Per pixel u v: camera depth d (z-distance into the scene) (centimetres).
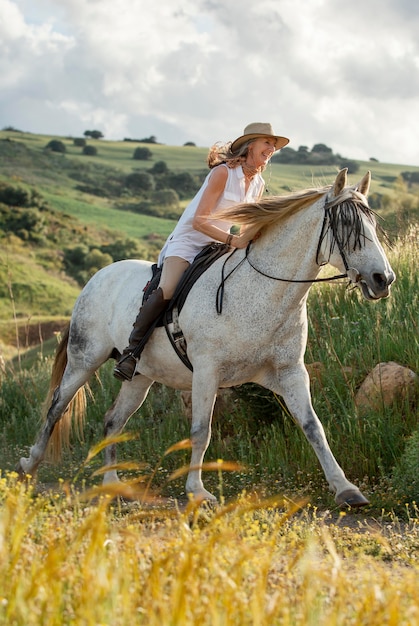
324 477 666
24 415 1035
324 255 535
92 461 730
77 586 310
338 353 816
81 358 694
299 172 7744
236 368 569
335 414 734
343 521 583
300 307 560
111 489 335
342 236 512
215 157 611
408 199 2455
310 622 288
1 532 316
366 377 759
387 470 669
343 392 758
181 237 607
